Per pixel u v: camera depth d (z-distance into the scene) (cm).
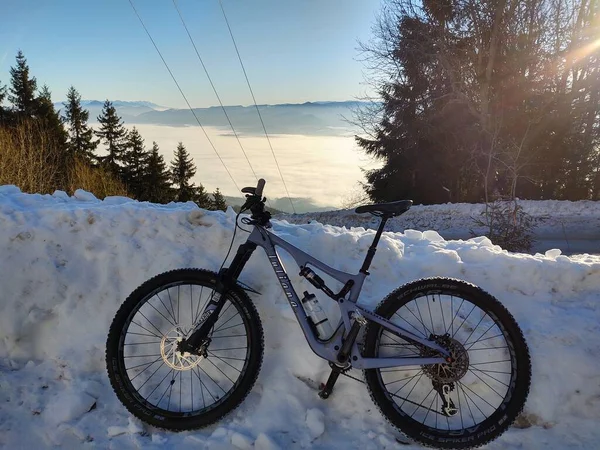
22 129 2156
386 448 238
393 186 2358
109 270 303
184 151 5069
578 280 280
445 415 244
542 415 245
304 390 262
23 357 291
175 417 251
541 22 1728
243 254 265
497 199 1582
